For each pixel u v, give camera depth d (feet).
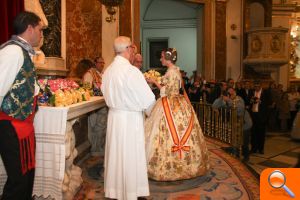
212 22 41.81
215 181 14.87
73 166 13.67
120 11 28.66
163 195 12.94
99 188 13.71
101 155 19.04
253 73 44.60
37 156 10.82
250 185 14.35
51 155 10.77
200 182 14.69
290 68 50.96
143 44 53.78
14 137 8.67
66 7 22.47
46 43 19.52
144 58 53.88
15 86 8.54
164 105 14.84
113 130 11.35
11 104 8.54
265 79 44.78
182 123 14.62
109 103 11.43
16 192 8.78
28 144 9.07
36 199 10.94
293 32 50.57
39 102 10.91
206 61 41.65
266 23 46.11
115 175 11.30
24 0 15.97
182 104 15.02
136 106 11.19
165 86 15.08
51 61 19.44
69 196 11.67
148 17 53.01
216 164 17.90
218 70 42.45
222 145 23.25
